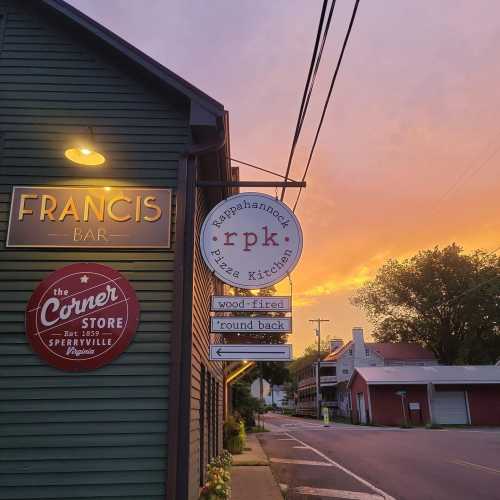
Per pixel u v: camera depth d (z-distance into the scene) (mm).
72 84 6809
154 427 5605
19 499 5309
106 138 6617
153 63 6691
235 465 13438
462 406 36031
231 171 8648
